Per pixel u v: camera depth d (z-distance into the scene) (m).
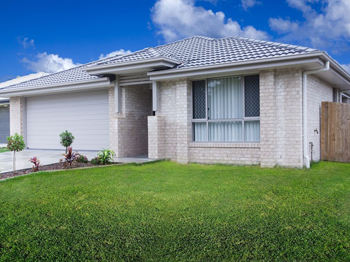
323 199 6.20
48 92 15.02
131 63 11.31
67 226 5.11
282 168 9.70
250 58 9.80
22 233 4.86
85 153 13.77
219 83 11.02
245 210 5.64
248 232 4.69
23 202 6.47
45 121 16.08
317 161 11.13
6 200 6.64
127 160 11.70
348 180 7.91
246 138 10.59
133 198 6.58
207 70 10.38
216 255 4.06
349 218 5.16
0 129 20.84
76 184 7.91
